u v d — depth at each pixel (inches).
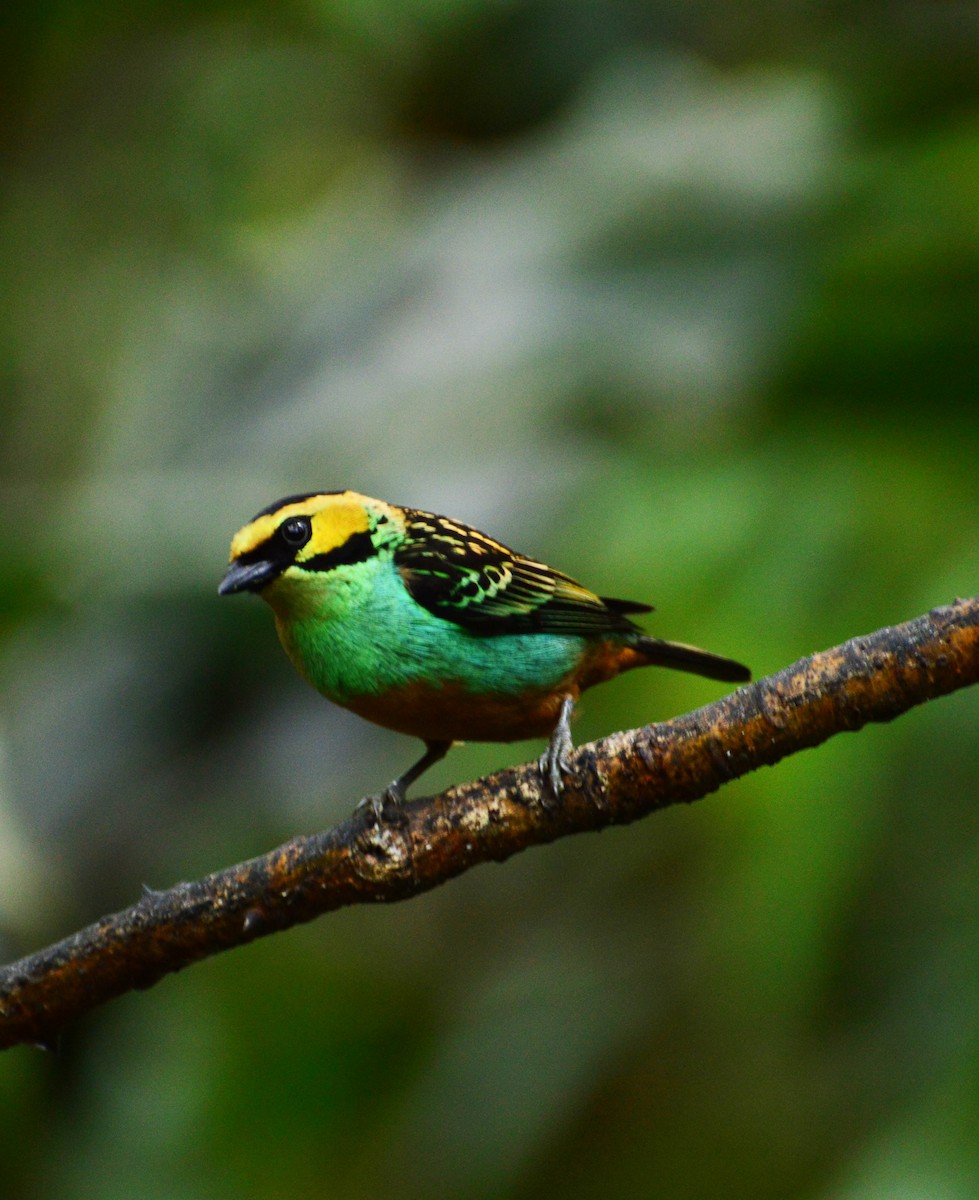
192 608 472.7
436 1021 496.1
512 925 507.2
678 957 444.8
